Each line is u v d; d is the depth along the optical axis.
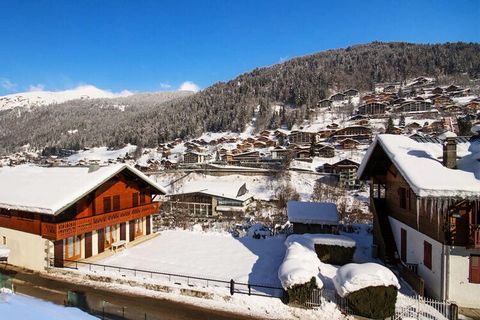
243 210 49.19
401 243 21.00
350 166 66.12
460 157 17.62
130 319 14.63
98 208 24.19
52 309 12.20
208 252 24.67
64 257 21.86
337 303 15.44
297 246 20.39
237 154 97.75
